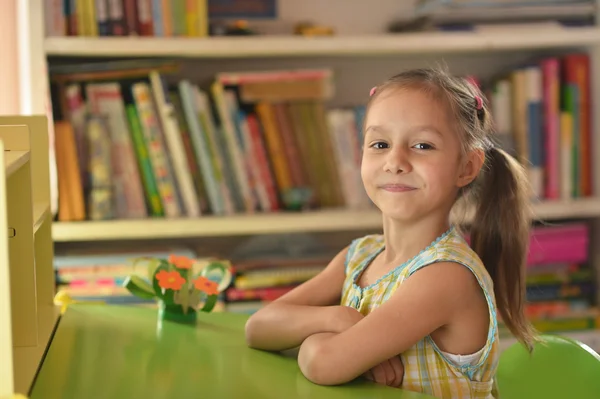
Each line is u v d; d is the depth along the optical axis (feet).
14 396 2.78
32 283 3.75
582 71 7.74
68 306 4.71
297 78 7.35
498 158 4.10
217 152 7.22
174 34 7.03
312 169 7.48
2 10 6.72
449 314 3.47
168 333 4.17
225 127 7.25
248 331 3.92
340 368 3.37
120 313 4.58
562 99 7.85
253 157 7.34
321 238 8.18
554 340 4.19
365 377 3.55
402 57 8.16
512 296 4.10
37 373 3.47
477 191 4.12
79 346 3.90
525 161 7.66
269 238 7.86
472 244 4.16
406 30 7.79
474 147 3.81
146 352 3.82
